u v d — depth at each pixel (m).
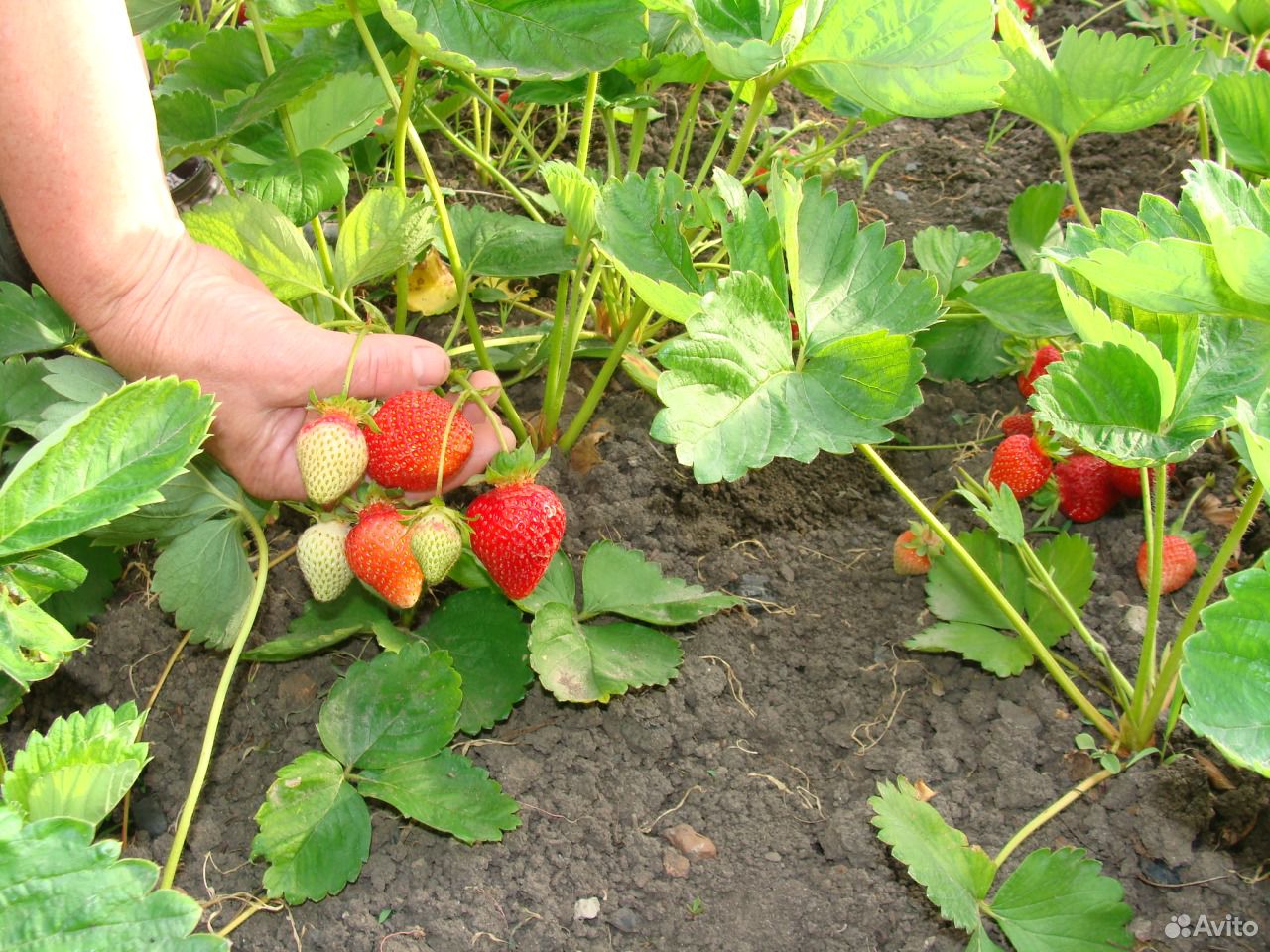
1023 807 0.42
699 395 0.34
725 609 0.49
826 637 0.48
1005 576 0.48
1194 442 0.35
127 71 0.36
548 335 0.55
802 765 0.44
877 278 0.40
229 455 0.43
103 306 0.39
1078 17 0.81
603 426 0.55
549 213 0.67
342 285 0.46
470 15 0.41
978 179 0.71
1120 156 0.71
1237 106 0.51
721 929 0.38
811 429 0.35
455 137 0.62
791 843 0.41
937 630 0.46
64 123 0.35
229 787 0.44
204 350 0.40
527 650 0.45
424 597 0.48
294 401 0.42
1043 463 0.49
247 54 0.52
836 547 0.52
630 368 0.52
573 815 0.42
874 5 0.38
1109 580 0.49
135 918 0.25
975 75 0.39
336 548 0.41
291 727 0.45
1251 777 0.42
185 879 0.41
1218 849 0.40
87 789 0.30
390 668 0.42
